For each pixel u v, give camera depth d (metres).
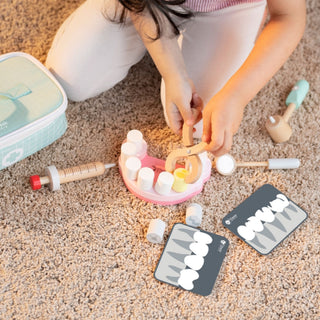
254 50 1.11
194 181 1.10
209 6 1.16
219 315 1.10
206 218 1.23
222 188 1.29
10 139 1.13
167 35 1.14
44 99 1.19
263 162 1.33
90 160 1.31
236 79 1.08
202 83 1.28
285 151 1.39
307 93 1.51
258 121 1.43
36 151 1.25
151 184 1.21
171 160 1.15
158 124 1.40
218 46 1.23
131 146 1.23
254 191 1.30
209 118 1.06
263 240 1.21
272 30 1.11
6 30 1.49
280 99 1.49
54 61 1.31
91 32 1.24
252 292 1.14
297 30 1.10
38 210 1.20
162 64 1.16
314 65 1.57
